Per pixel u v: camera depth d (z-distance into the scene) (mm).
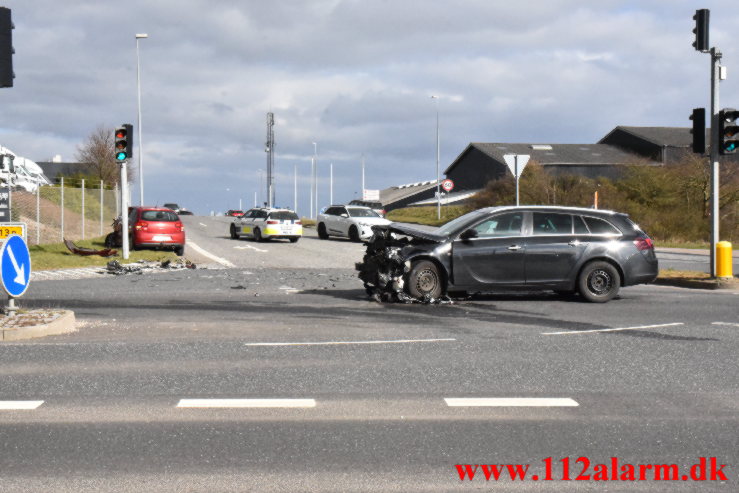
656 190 43031
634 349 8352
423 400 5949
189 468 4328
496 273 12773
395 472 4285
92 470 4289
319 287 15430
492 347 8461
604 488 4086
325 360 7641
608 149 83125
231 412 5559
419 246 12742
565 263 12945
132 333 9414
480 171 80312
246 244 32688
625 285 13203
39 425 5199
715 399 6031
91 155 62281
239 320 10641
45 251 24188
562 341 8898
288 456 4551
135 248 26688
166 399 5949
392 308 12070
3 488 3994
